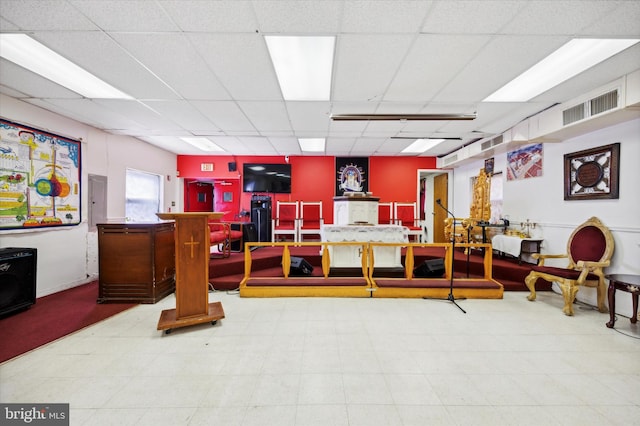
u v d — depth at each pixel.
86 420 1.62
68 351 2.35
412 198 7.25
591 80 2.95
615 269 3.31
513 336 2.68
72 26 2.16
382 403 1.77
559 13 2.00
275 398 1.81
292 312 3.24
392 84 3.14
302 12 2.02
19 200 3.53
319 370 2.11
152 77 2.99
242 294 3.76
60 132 4.07
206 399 1.79
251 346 2.46
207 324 2.90
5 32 2.22
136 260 3.52
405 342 2.54
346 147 6.29
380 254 4.56
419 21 2.11
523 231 4.79
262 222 6.51
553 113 3.67
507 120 4.25
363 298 3.75
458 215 7.04
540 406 1.75
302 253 5.45
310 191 7.24
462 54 2.55
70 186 4.23
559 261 4.07
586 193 3.67
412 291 3.78
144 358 2.25
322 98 3.54
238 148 6.41
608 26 2.13
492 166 5.70
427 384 1.96
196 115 4.16
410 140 5.59
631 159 3.18
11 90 3.27
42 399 1.78
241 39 2.34
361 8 1.98
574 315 3.21
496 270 4.42
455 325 2.92
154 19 2.09
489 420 1.63
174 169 6.96
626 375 2.08
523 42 2.35
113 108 3.87
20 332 2.69
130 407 1.72
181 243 2.79
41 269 3.80
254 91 3.34
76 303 3.51
